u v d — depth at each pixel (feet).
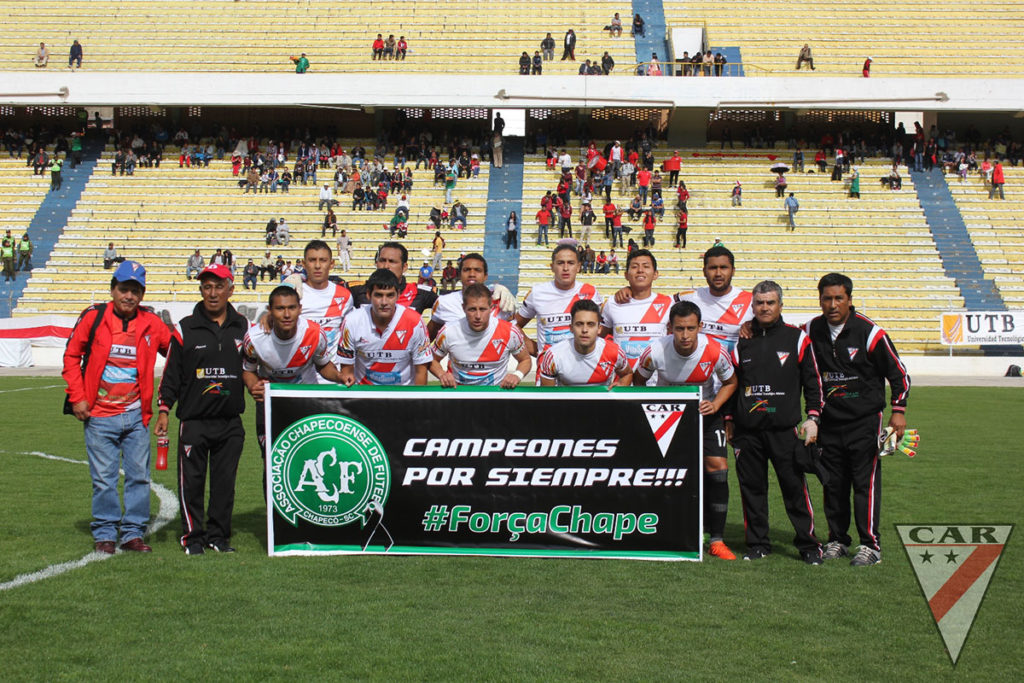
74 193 115.85
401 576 19.95
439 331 24.21
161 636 16.12
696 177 118.32
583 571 20.49
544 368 22.81
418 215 112.88
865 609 17.83
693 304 21.70
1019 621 17.10
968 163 119.34
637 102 118.83
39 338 97.25
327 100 119.14
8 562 20.83
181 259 108.17
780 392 21.68
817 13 136.87
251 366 22.39
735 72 128.57
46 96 118.42
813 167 120.37
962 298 102.47
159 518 26.13
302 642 15.85
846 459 21.95
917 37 132.67
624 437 21.53
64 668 14.70
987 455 39.11
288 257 107.55
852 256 107.96
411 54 130.41
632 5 138.62
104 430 22.07
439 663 14.94
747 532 22.33
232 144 122.52
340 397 21.83
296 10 138.10
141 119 127.65
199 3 139.33
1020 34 132.67
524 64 122.72
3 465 35.27
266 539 23.62
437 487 21.79
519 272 104.73
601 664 14.93
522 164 120.47
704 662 15.06
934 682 14.35
